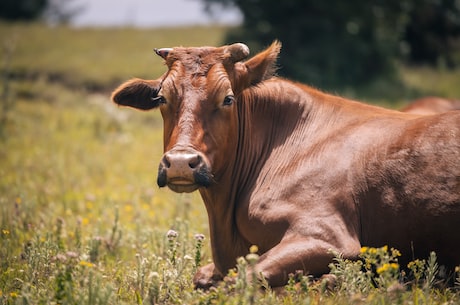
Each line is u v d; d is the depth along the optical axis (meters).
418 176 13.19
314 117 14.85
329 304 11.20
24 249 15.20
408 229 13.16
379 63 65.75
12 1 109.31
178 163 12.62
